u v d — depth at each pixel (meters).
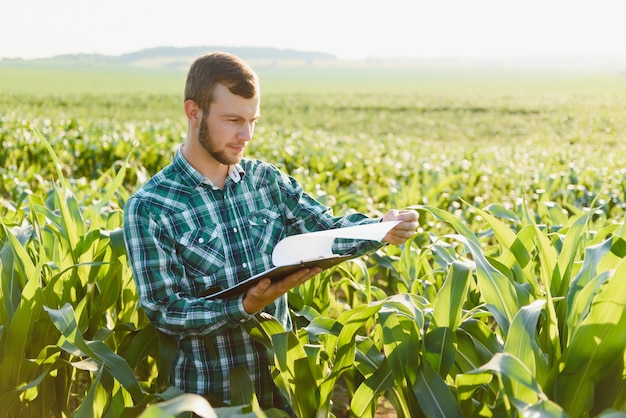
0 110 46.00
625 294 2.02
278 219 2.55
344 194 7.56
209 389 2.45
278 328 2.44
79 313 2.88
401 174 11.60
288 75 137.75
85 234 3.40
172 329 2.30
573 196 8.50
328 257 2.12
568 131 41.22
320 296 3.84
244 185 2.49
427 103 60.91
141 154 13.54
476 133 42.09
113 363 2.49
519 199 5.29
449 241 6.41
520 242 2.72
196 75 2.27
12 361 2.61
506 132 42.19
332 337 2.86
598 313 2.06
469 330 2.54
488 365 1.92
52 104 53.88
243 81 2.23
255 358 2.50
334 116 51.06
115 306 3.46
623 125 42.56
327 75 139.25
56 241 3.36
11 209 4.64
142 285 2.31
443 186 7.57
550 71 174.75
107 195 3.45
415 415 2.48
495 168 11.84
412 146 19.39
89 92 70.75
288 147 13.27
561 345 2.38
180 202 2.37
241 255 2.43
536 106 57.34
